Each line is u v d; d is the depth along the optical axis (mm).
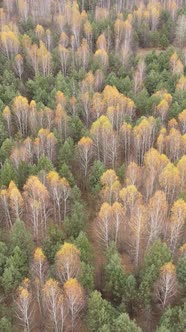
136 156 70812
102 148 69688
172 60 92188
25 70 95500
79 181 66500
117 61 95625
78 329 47500
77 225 55250
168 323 43125
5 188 59344
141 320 47875
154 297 47844
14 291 49188
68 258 45875
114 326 42656
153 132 71688
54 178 57125
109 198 57875
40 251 47594
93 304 43375
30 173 61969
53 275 48500
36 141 66062
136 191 55688
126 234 56594
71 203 60062
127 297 47656
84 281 47000
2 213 59906
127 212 57625
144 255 51844
